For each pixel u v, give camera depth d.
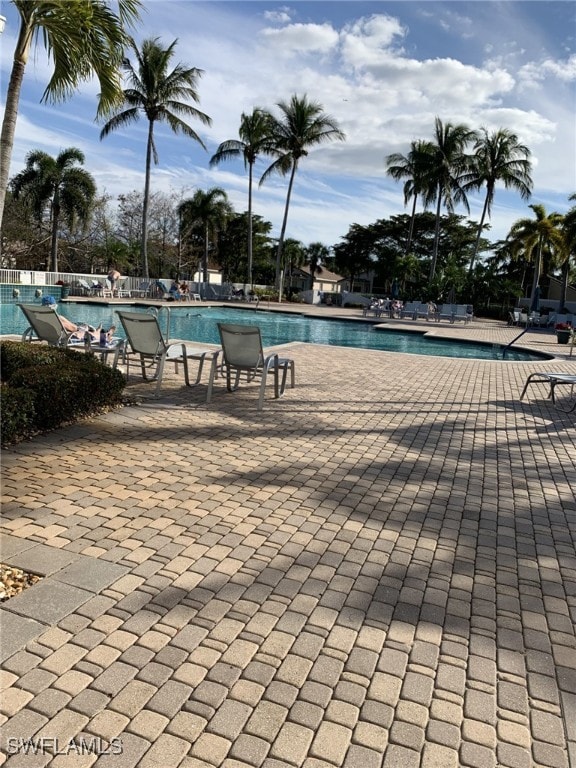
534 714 2.09
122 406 6.22
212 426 5.72
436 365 11.73
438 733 1.96
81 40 4.28
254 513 3.68
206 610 2.57
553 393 8.27
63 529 3.26
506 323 31.69
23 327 16.31
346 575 2.98
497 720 2.04
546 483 4.71
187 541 3.22
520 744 1.94
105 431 5.27
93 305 24.23
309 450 5.15
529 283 52.19
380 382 9.18
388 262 55.22
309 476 4.46
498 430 6.42
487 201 38.56
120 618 2.46
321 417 6.45
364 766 1.80
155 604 2.58
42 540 3.11
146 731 1.88
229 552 3.13
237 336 6.75
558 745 1.95
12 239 38.38
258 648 2.33
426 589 2.90
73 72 4.75
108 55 4.63
